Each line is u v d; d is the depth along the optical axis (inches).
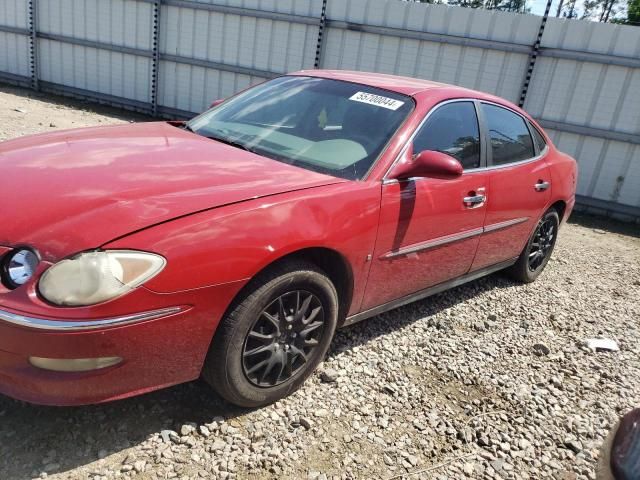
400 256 123.9
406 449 101.7
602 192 350.6
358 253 110.9
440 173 115.3
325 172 115.0
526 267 192.7
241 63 444.5
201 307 85.6
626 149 337.4
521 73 355.3
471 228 145.8
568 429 116.3
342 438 101.0
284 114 135.3
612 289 214.1
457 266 149.5
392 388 118.3
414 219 123.2
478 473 99.1
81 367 77.3
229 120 138.6
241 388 97.1
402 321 151.5
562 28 339.0
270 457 92.8
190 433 95.0
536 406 122.4
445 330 150.6
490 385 127.7
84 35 499.5
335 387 115.4
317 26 406.0
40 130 345.4
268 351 99.2
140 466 86.2
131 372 82.1
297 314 102.5
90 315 75.5
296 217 97.5
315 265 103.1
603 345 156.5
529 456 106.3
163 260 81.0
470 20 361.4
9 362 77.0
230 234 88.1
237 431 97.2
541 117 355.9
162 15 461.1
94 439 90.6
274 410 104.9
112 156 106.3
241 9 428.5
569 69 342.0
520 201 165.3
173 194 91.9
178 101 480.4
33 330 74.1
